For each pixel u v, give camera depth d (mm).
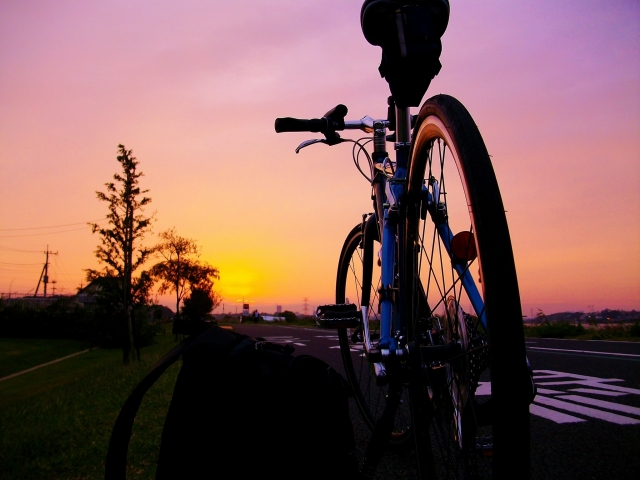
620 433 3135
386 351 1860
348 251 3031
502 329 974
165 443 1419
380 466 2582
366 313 2342
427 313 1969
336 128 2514
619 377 5508
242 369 1397
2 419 4859
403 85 1882
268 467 1335
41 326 46938
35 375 22031
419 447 1738
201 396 1408
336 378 1479
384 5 1790
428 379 1642
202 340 1466
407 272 1940
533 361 7273
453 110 1286
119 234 14289
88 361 25703
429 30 1776
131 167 14344
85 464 2664
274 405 1366
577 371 6078
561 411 3812
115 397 5109
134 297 15062
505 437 948
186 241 25297
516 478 938
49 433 3369
